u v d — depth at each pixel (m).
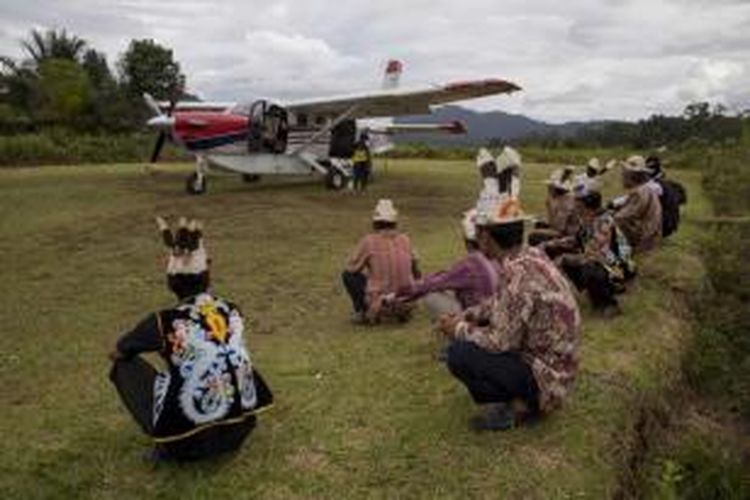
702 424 5.92
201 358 3.97
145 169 20.89
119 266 9.16
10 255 9.78
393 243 6.67
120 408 5.11
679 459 5.10
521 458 4.41
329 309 7.39
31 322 6.99
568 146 30.97
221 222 12.05
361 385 5.45
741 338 7.43
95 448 4.57
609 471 4.35
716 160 20.12
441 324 4.71
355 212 13.14
